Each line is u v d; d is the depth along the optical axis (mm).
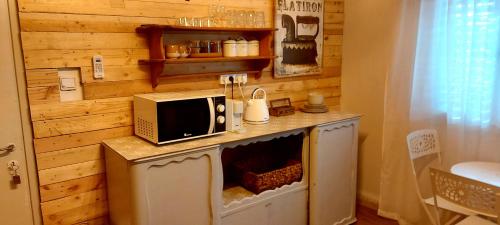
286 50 3008
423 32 2674
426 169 2797
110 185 2209
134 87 2322
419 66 2721
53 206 2125
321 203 2725
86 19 2105
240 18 2691
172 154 1945
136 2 2266
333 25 3322
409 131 2846
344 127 2807
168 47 2283
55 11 2010
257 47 2723
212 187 2137
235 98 2789
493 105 2412
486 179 2113
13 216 2051
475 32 2426
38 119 2025
